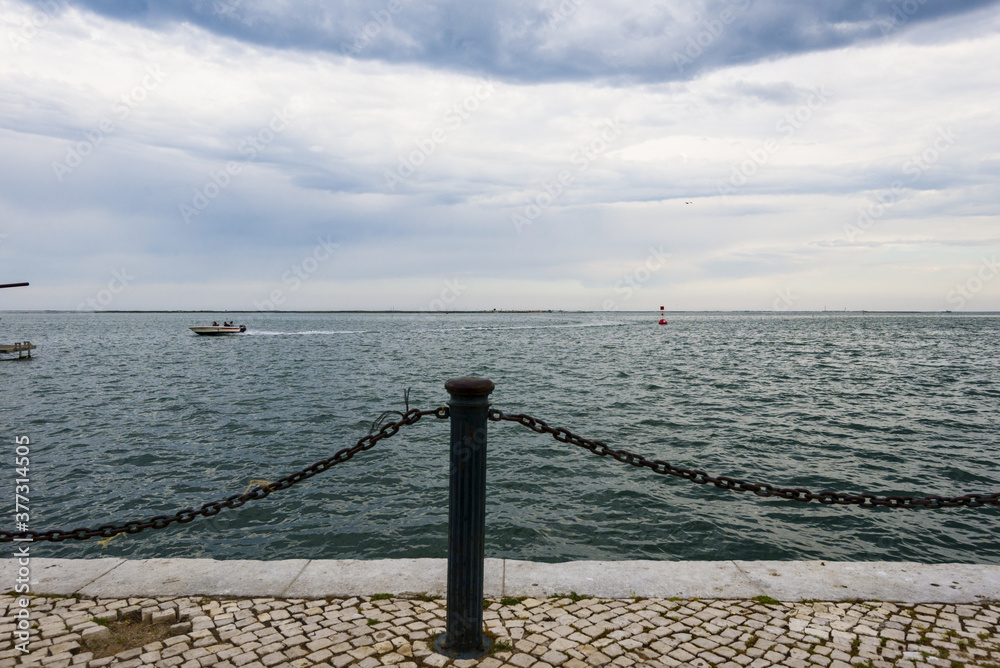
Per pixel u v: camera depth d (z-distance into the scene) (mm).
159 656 3072
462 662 3053
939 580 3963
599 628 3410
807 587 3891
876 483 10547
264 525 8445
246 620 3469
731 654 3127
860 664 3031
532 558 7277
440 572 4121
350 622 3463
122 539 7980
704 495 9609
